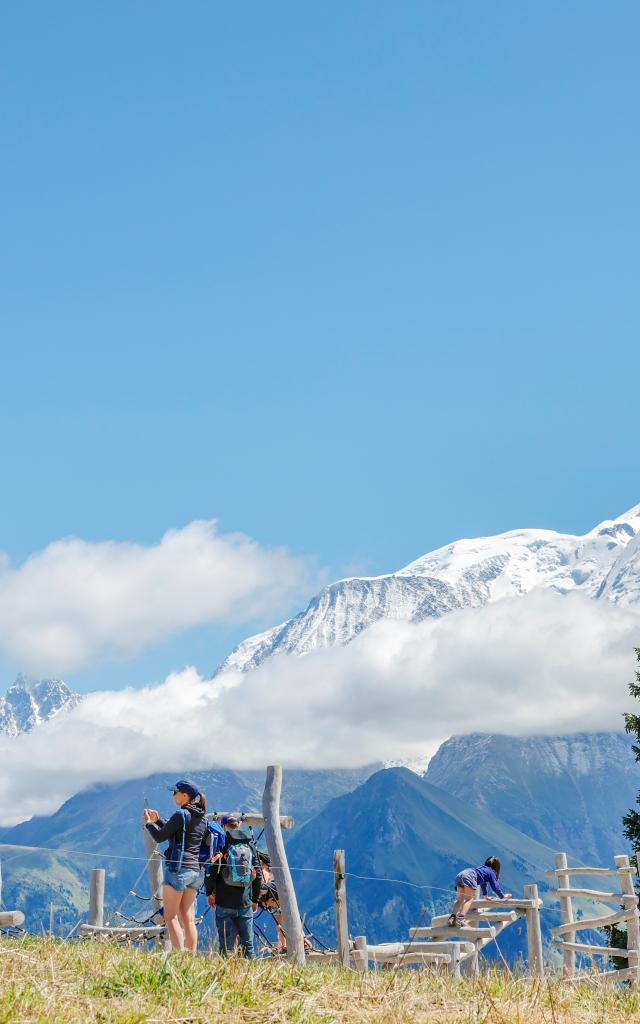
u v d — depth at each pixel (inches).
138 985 672.4
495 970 941.8
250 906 1038.4
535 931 1349.7
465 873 1331.2
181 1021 605.0
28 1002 593.9
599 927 1402.6
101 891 1272.1
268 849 1123.9
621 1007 761.0
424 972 873.5
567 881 1481.3
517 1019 675.4
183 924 951.0
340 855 1114.7
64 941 834.2
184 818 957.8
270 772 1143.0
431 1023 659.4
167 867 950.4
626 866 1406.3
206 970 718.5
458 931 1286.9
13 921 885.8
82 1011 599.5
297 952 1094.4
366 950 1153.4
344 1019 657.6
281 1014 636.1
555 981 898.1
